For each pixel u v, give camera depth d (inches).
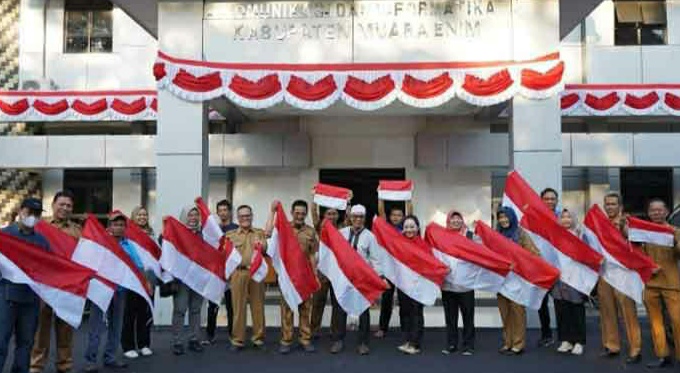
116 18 695.1
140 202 668.7
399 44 441.4
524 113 424.2
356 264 337.1
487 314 430.6
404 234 348.2
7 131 677.3
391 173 597.3
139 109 628.4
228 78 426.3
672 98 577.6
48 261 278.1
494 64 420.2
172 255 335.0
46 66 701.3
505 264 329.4
